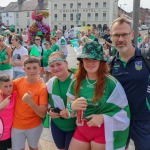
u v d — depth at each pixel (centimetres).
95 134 253
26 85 303
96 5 7406
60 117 281
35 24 916
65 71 283
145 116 266
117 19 271
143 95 262
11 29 1186
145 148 261
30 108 301
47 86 296
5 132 304
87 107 254
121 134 256
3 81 297
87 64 248
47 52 771
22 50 552
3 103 293
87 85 256
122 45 264
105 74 254
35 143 316
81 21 7569
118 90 250
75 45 1146
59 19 7756
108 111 252
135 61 264
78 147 263
